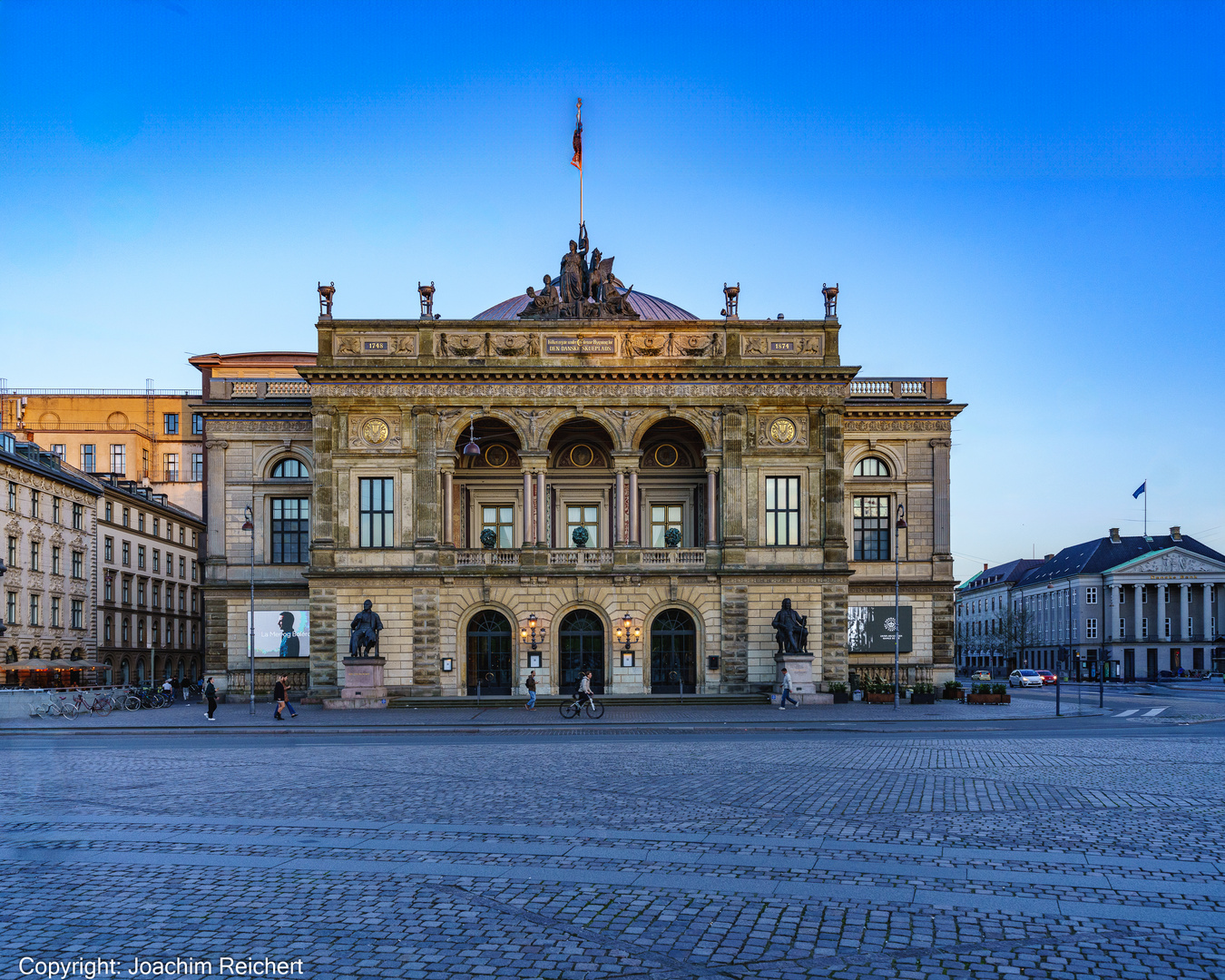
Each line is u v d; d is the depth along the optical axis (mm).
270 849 17000
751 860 16109
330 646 63656
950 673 72250
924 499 73562
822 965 11352
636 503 64938
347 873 15352
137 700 63625
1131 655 158125
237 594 71500
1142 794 22859
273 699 70812
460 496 71062
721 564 64312
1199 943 12086
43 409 127750
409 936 12344
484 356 65062
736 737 39531
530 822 19438
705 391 64875
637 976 11055
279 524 72062
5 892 14281
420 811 20766
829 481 64750
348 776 26828
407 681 63406
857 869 15500
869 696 62438
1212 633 157625
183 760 31219
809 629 64250
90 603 95375
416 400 64438
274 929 12586
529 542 64562
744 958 11578
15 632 81500
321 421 64375
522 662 64000
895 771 27234
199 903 13695
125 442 122938
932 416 73875
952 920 12930
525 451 64625
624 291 67938
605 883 14727
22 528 83125
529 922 12859
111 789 24312
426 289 65500
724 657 63719
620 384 64875
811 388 65062
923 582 72750
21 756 33031
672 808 20984
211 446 72000
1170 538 163875
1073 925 12742
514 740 38438
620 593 64438
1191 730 42219
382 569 63688
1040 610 180625
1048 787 24047
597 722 47625
